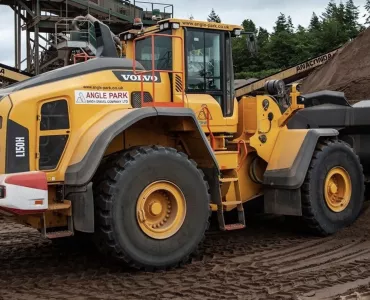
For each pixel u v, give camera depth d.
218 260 5.70
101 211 5.06
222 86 6.61
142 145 5.72
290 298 4.38
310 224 6.74
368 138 7.93
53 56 19.05
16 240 6.98
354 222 7.14
